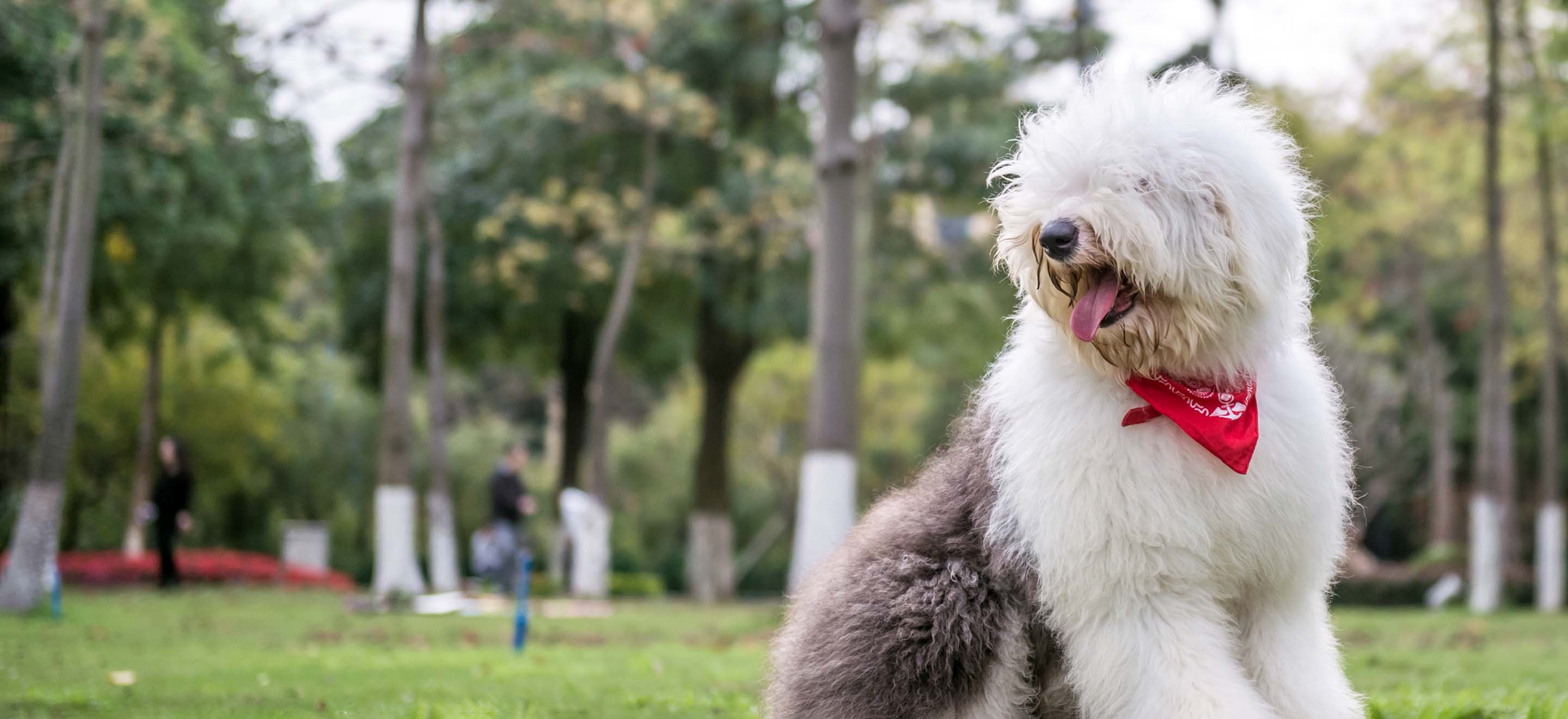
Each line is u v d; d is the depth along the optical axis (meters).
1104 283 3.31
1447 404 30.50
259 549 35.00
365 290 25.12
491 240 23.31
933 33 19.56
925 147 23.17
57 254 15.19
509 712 5.38
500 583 19.06
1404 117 19.78
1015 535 3.43
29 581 11.58
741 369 25.91
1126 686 3.30
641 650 9.27
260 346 26.62
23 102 16.95
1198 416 3.22
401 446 16.67
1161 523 3.25
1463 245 24.12
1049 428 3.37
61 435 11.74
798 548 12.33
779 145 23.80
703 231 23.48
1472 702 5.29
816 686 3.55
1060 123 3.54
